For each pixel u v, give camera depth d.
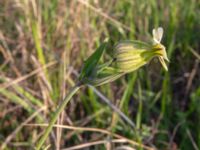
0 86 0.21
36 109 0.21
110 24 0.26
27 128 0.21
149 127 0.21
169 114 0.22
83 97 0.22
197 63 0.24
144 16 0.27
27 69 0.23
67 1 0.26
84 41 0.24
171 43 0.24
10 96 0.21
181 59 0.25
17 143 0.20
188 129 0.21
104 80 0.11
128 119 0.20
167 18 0.27
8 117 0.22
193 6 0.28
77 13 0.25
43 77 0.21
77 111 0.22
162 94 0.23
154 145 0.21
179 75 0.24
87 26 0.24
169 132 0.21
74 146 0.19
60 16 0.25
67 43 0.23
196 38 0.26
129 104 0.23
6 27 0.26
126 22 0.27
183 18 0.27
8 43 0.24
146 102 0.22
